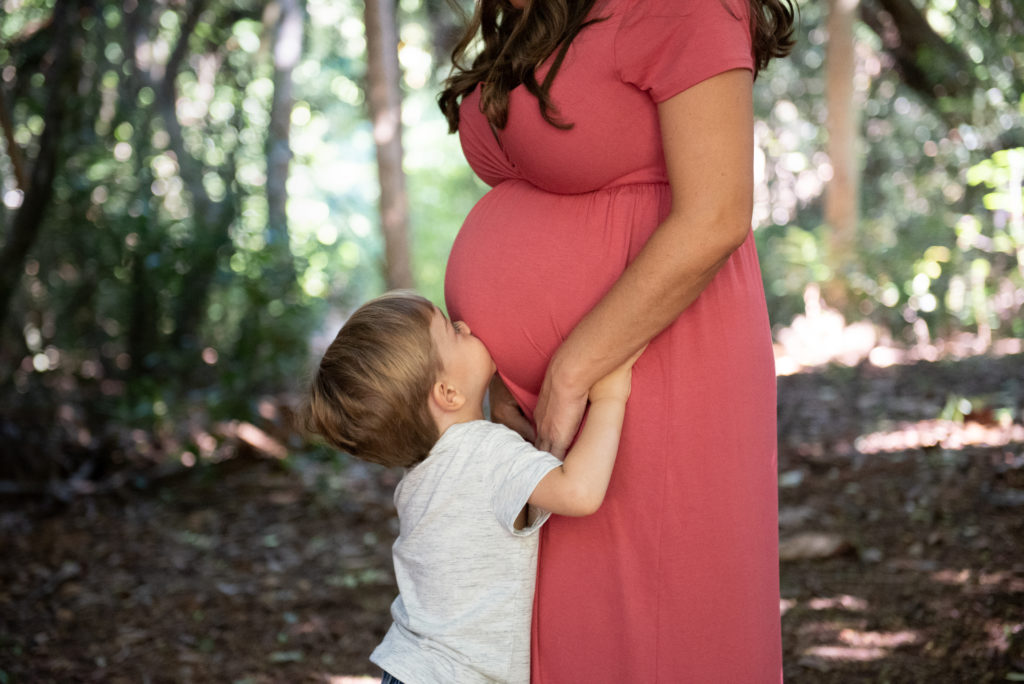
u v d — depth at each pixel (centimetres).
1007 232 770
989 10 628
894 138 1099
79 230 732
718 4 139
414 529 176
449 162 1942
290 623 389
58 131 646
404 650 174
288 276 817
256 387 729
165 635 380
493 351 171
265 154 1002
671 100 139
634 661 159
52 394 662
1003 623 316
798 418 637
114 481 583
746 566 158
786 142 1245
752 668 160
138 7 904
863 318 914
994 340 786
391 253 988
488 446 169
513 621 169
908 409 617
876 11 684
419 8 1196
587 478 152
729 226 139
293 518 519
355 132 1731
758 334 160
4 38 746
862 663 306
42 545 486
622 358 150
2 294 637
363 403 173
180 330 785
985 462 480
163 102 970
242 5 1093
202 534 501
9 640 375
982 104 649
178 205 973
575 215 159
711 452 156
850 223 948
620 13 144
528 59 148
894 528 419
